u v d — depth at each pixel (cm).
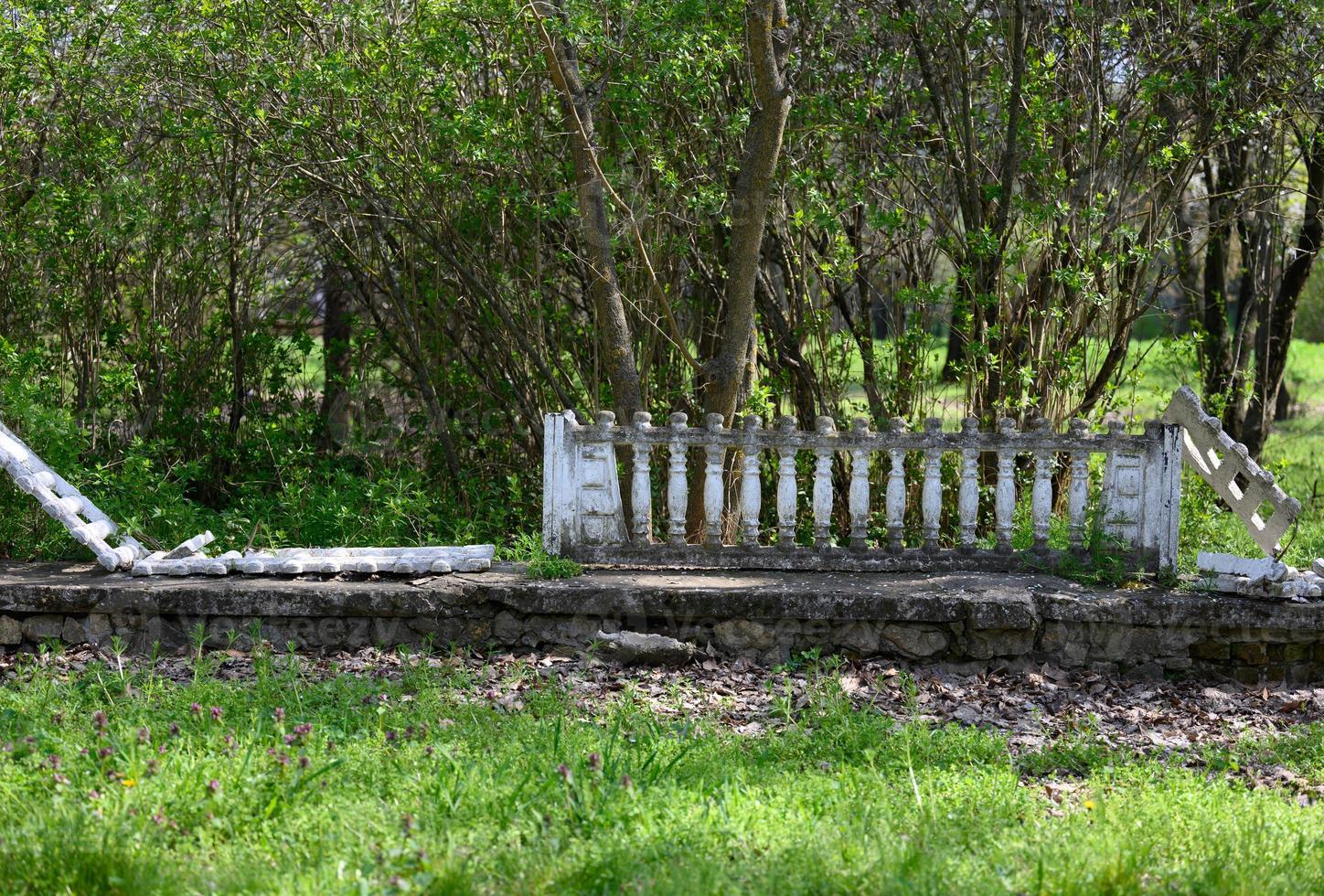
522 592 654
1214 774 493
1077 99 923
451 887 354
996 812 434
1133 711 593
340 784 435
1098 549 685
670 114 877
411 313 963
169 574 684
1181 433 682
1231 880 376
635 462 704
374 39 823
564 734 506
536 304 913
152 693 557
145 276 980
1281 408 1847
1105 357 1010
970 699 605
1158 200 957
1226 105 928
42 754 453
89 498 820
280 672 614
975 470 707
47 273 954
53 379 948
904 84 945
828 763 496
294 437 975
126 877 356
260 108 848
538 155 877
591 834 396
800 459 959
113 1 890
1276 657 648
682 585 660
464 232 919
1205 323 1163
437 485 960
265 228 1005
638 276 912
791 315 959
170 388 989
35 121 923
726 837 395
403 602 654
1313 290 2177
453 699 569
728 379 814
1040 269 920
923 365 941
